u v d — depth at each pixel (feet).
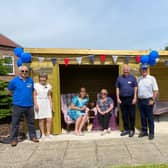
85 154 11.53
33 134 13.99
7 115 19.15
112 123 16.60
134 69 15.93
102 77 21.13
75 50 15.58
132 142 13.26
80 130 15.65
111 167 9.65
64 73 20.93
